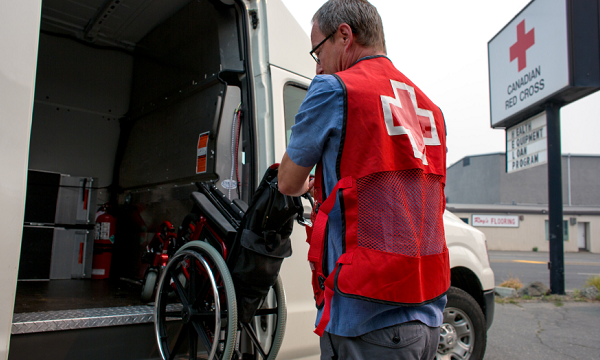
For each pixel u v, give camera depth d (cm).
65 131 398
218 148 252
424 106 130
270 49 257
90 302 262
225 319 179
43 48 385
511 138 1086
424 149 122
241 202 219
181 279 234
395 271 105
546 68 822
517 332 511
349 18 129
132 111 412
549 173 827
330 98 114
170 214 319
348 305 110
